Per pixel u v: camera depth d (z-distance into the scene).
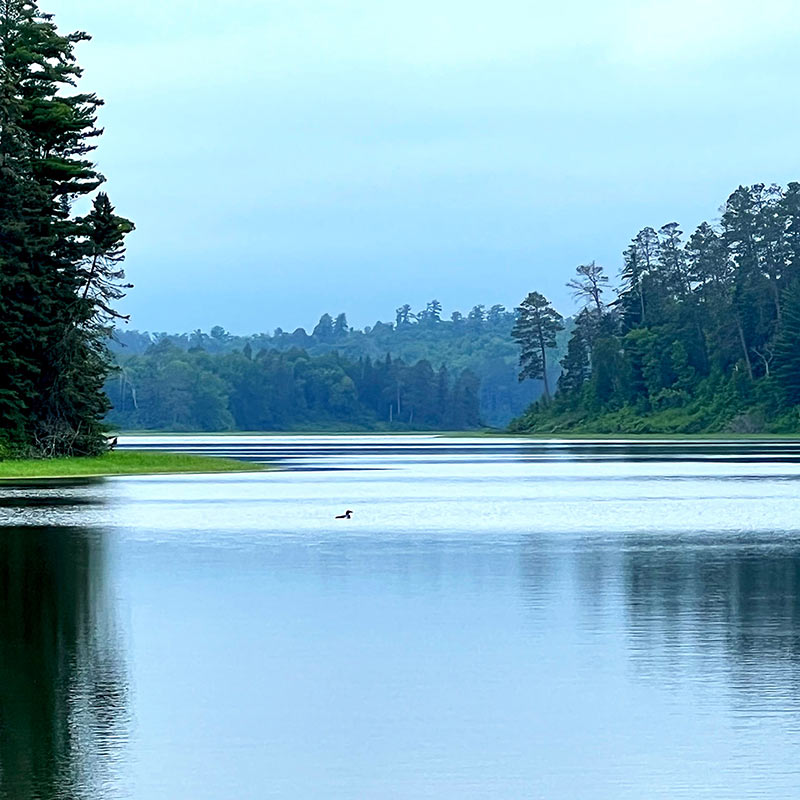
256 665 69.75
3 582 99.94
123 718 59.38
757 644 74.38
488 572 104.94
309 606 88.50
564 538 131.88
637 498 192.38
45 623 82.00
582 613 84.94
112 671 68.56
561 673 67.56
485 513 165.25
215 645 74.81
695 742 55.09
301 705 61.69
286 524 149.12
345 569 107.38
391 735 56.69
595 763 52.56
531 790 49.50
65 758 53.38
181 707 61.22
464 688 64.62
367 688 64.75
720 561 111.38
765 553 117.19
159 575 103.94
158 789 49.69
